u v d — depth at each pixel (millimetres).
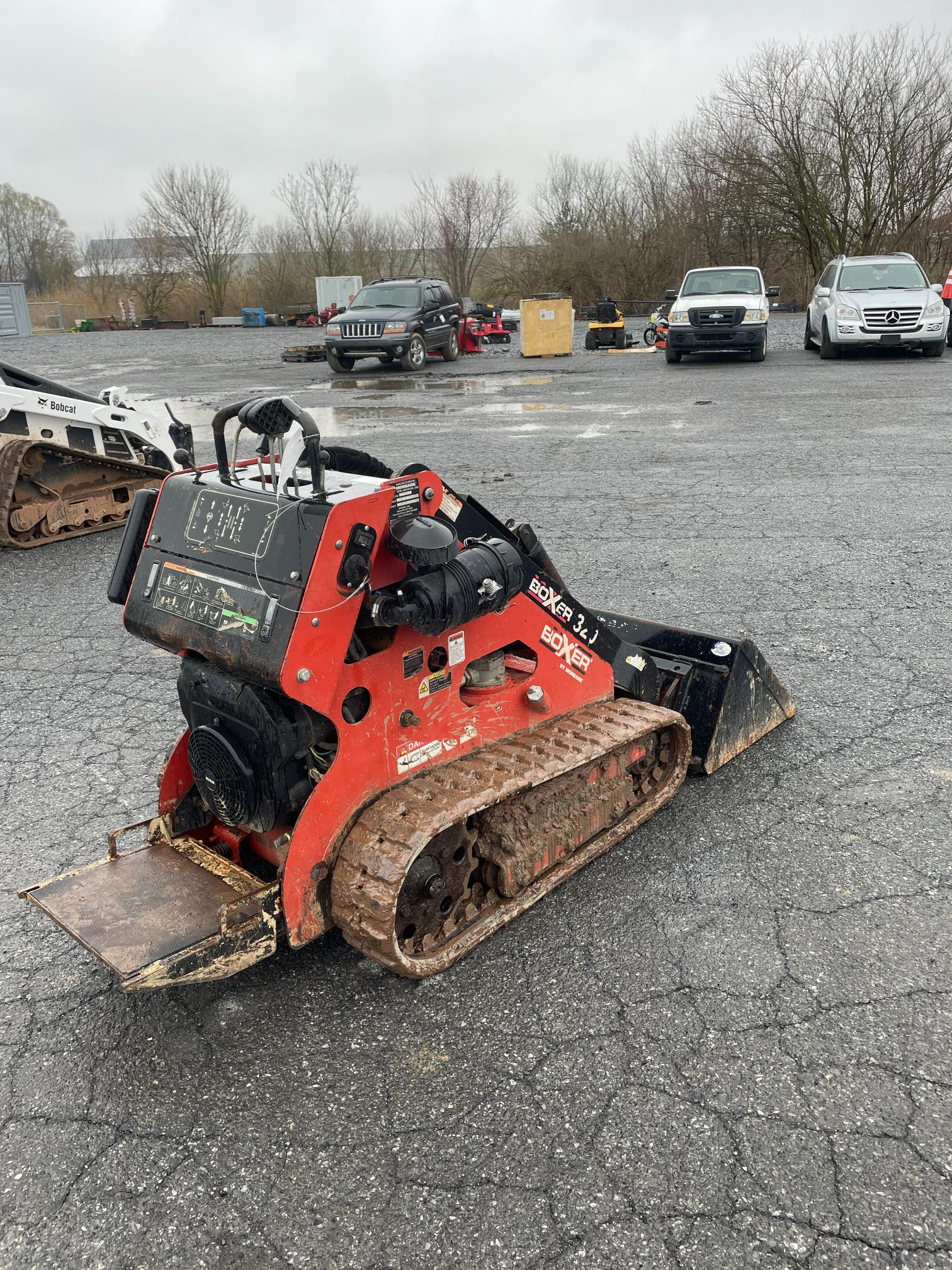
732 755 4535
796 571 7051
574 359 23344
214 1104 2750
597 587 6891
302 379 20828
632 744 3969
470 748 3475
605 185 40125
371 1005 3105
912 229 32688
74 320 46562
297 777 3043
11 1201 2477
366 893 2904
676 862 3807
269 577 2811
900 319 18516
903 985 3100
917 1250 2252
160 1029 3045
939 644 5680
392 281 23156
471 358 24984
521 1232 2334
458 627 3281
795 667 5477
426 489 3053
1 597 7355
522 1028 2982
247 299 46625
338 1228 2363
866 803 4156
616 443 11992
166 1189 2488
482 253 45625
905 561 7133
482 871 3455
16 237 61125
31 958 3422
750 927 3406
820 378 17078
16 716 5309
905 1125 2580
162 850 3385
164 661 6027
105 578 7746
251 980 3244
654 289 38969
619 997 3094
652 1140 2570
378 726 3094
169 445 10078
